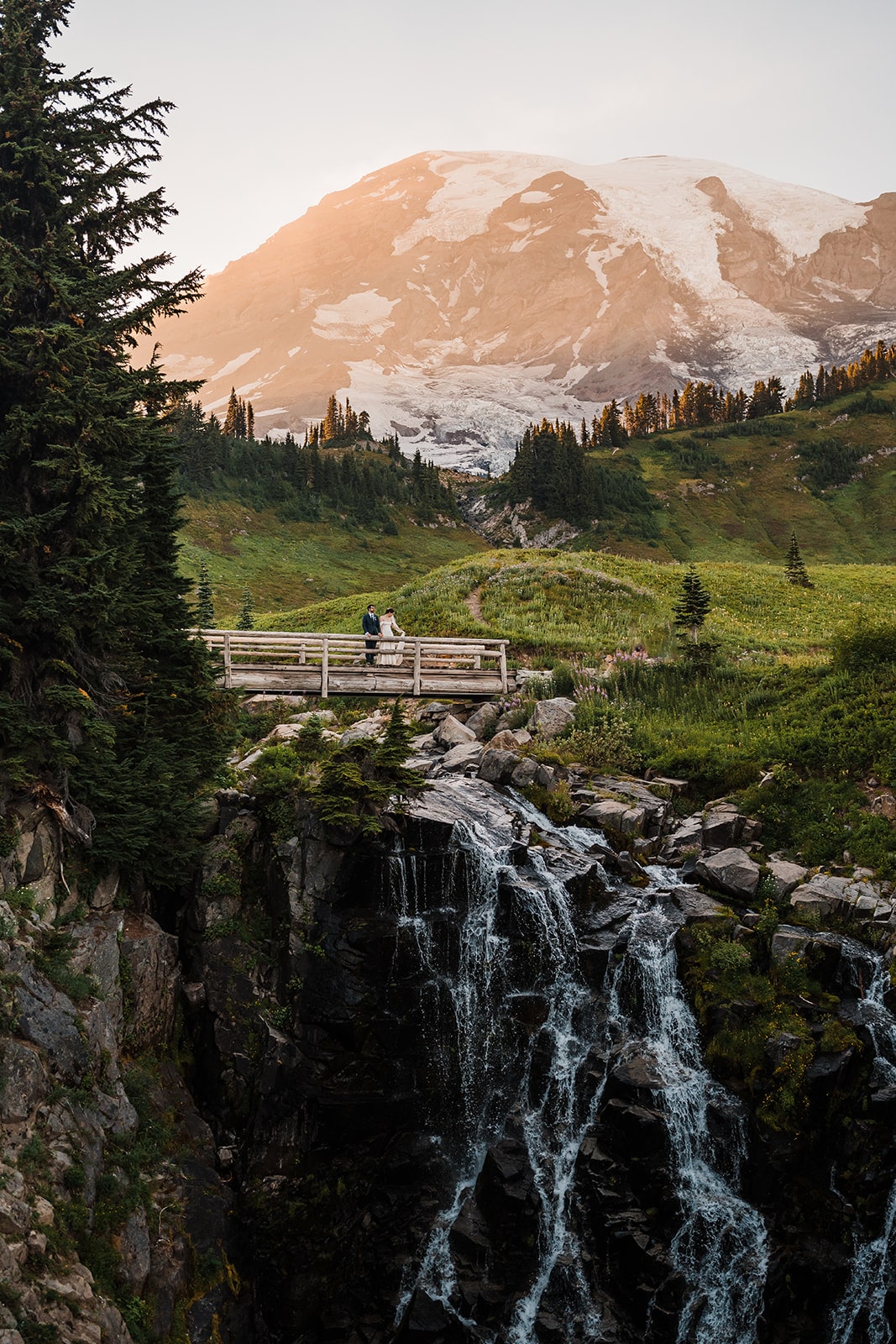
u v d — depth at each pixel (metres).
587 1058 18.16
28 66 17.45
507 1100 18.66
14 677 16.42
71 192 18.16
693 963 19.00
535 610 42.44
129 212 18.23
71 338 16.45
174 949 18.50
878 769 22.98
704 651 32.62
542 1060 18.56
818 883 20.08
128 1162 14.52
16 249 16.34
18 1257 11.47
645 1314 15.79
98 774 17.06
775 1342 15.88
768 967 18.84
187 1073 18.00
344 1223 17.44
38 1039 13.73
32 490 17.34
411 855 19.27
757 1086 17.19
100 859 17.12
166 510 20.33
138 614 18.86
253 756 23.19
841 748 24.06
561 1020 18.70
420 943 18.80
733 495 197.75
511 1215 17.05
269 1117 17.50
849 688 26.61
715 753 25.45
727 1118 17.11
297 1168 17.39
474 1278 16.64
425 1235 17.38
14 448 16.69
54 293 17.19
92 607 16.45
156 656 19.72
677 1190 16.50
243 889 19.75
